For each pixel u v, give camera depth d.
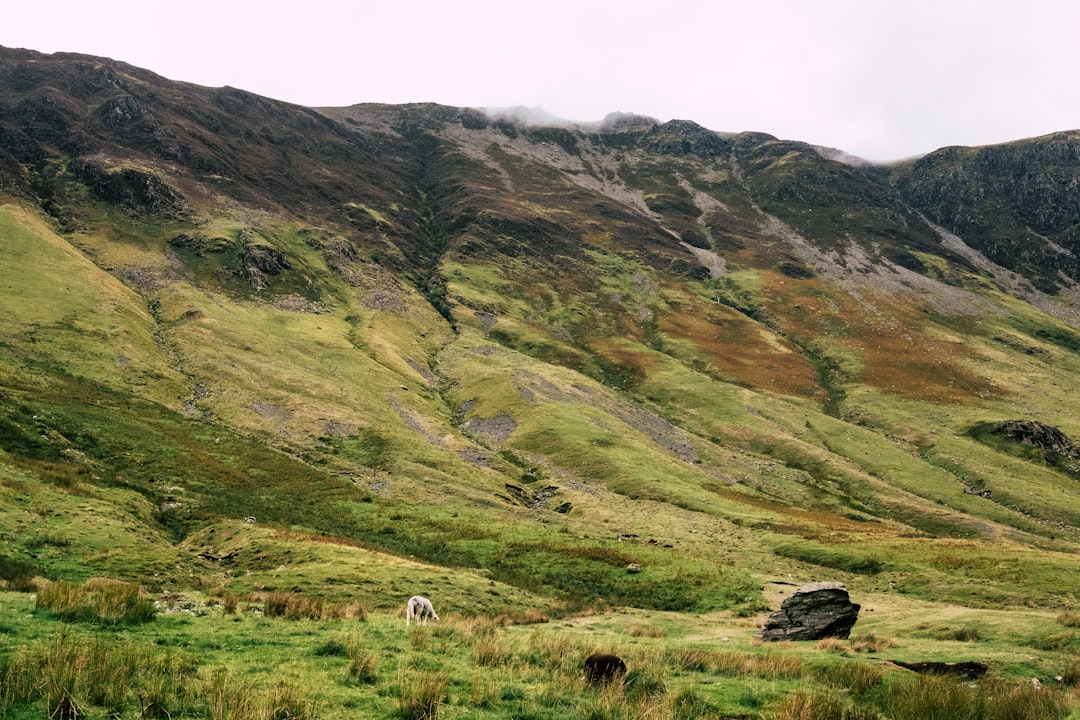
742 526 79.88
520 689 16.53
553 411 117.50
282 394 100.12
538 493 90.00
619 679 18.16
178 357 106.38
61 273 116.31
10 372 75.81
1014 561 59.97
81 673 12.23
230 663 15.84
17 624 16.55
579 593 48.22
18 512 37.34
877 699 19.52
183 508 51.94
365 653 18.06
